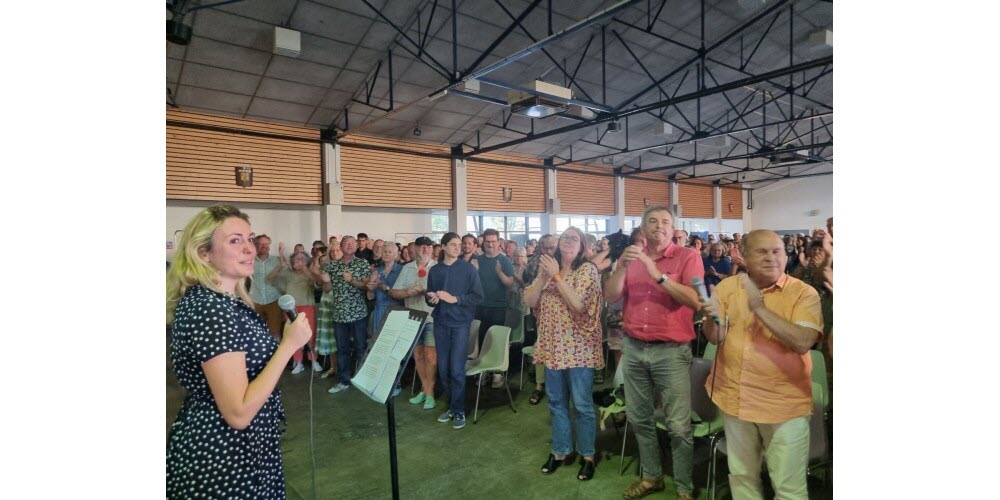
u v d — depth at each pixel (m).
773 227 5.92
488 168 9.84
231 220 1.21
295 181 7.53
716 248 2.42
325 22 5.32
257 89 6.34
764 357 1.53
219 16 4.97
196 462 1.12
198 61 5.61
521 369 4.12
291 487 2.48
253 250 1.25
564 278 2.37
